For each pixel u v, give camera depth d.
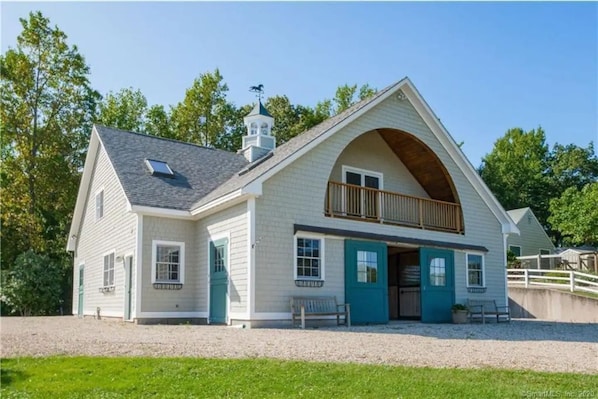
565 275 26.44
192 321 15.30
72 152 30.55
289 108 39.69
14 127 28.30
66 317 19.81
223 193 14.28
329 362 7.34
